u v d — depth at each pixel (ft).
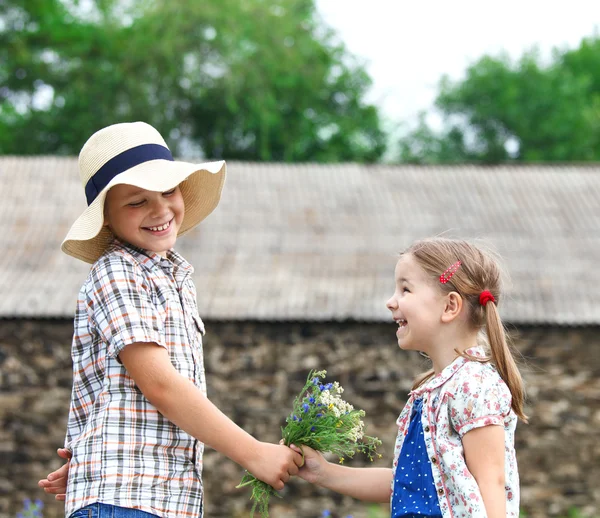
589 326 34.71
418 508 8.95
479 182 42.86
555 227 39.17
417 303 9.48
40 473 34.96
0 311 34.12
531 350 35.40
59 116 84.64
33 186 42.14
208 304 34.71
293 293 35.45
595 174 44.01
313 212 40.27
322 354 35.32
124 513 8.62
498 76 105.19
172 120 84.53
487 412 8.84
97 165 9.55
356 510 34.60
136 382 8.94
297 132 91.35
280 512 34.76
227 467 34.96
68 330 35.29
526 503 34.94
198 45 85.05
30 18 88.99
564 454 35.14
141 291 9.22
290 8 91.04
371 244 38.11
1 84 86.69
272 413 35.04
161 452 8.98
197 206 10.84
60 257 37.40
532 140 103.40
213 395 35.04
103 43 85.15
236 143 90.02
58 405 35.22
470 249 9.67
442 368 9.46
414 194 41.68
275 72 86.48
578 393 35.27
